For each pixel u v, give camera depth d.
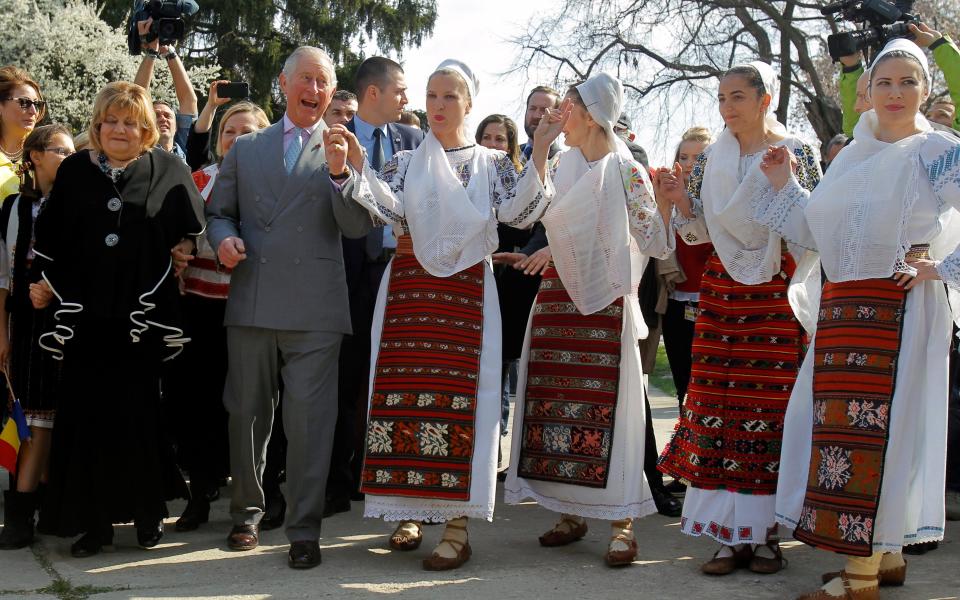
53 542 4.47
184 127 6.01
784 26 22.56
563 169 4.44
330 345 4.30
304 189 4.34
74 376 4.25
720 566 4.06
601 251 4.31
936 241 3.77
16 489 4.39
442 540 4.19
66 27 16.64
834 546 3.60
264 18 25.03
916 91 3.61
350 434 5.23
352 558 4.29
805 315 4.11
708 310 4.27
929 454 3.65
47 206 4.26
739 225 4.12
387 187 4.24
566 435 4.33
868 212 3.61
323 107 4.45
